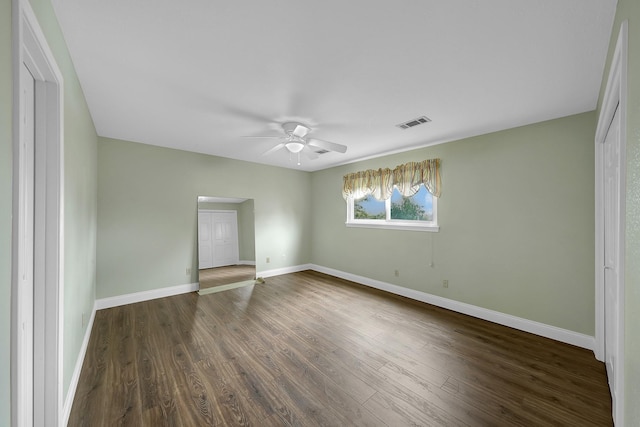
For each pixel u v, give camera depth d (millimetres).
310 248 5695
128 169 3576
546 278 2652
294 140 2922
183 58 1706
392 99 2254
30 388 1319
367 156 4316
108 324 2924
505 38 1489
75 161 1893
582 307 2443
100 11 1305
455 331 2785
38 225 1354
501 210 2965
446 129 2971
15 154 833
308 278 4961
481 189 3131
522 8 1272
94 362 2195
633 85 979
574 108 2381
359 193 4566
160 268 3859
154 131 3145
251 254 4828
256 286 4449
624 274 1090
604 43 1506
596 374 2043
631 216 993
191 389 1876
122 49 1613
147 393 1834
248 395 1818
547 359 2252
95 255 3246
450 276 3412
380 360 2246
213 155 4367
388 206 4281
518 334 2711
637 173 920
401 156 3996
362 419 1616
